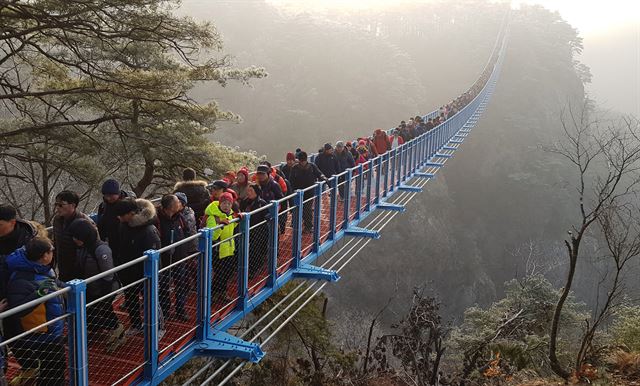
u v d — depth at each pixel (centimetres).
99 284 540
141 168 1709
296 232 907
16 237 523
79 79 1569
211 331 659
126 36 1328
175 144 1520
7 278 481
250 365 1252
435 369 1113
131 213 573
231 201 679
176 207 631
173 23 1390
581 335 1625
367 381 1192
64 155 1432
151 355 540
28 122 1502
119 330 564
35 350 452
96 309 550
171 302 640
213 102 1680
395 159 1664
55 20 1210
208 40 1465
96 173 1366
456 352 1597
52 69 1538
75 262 561
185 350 614
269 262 809
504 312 1652
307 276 906
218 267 709
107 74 1355
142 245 572
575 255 1091
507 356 1302
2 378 435
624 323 1445
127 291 588
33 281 463
